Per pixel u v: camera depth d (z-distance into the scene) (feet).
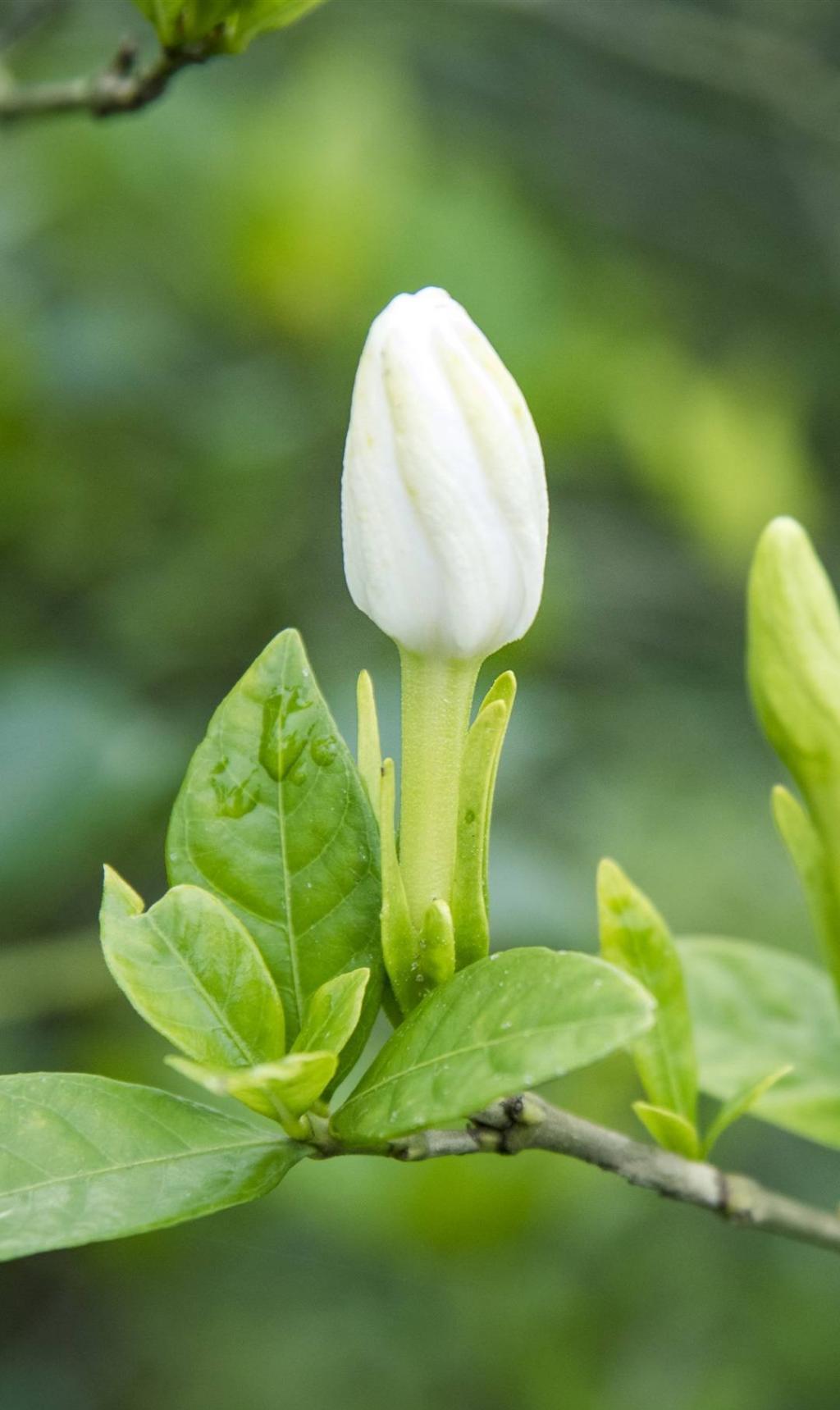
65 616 2.00
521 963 1.17
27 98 1.49
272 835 1.24
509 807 2.23
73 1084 1.20
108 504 1.98
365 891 1.23
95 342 2.02
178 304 2.09
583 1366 2.21
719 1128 1.27
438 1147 1.21
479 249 2.14
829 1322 2.47
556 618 2.10
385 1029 1.82
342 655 2.06
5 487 1.91
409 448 1.18
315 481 2.06
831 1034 1.40
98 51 2.25
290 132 2.06
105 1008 1.86
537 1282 2.16
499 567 1.19
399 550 1.19
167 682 2.04
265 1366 2.29
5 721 1.77
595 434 2.37
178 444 2.00
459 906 1.20
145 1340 2.38
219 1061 1.21
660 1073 1.28
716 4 3.45
